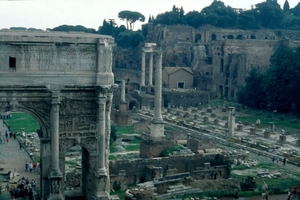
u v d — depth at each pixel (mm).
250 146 101750
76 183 64875
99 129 50250
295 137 114125
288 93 149000
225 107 170875
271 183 71875
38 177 70812
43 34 50406
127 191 60125
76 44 49094
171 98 179625
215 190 64375
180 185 65625
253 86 167500
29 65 47844
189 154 83250
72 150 90812
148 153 88438
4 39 46656
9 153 89250
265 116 148250
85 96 50094
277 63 156000
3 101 47281
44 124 49156
